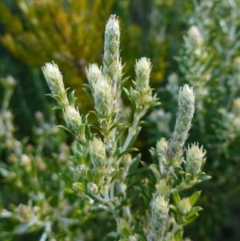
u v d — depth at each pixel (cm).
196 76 26
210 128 28
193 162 18
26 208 24
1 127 30
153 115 29
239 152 27
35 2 30
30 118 38
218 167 29
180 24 40
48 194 26
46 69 17
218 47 28
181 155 18
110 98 17
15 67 41
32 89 40
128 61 32
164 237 18
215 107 28
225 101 29
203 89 26
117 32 17
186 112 17
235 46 29
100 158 17
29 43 32
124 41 32
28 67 40
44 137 31
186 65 26
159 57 33
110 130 17
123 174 19
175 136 17
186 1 31
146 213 20
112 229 29
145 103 19
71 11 31
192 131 28
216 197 30
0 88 39
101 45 33
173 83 29
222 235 38
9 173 26
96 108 17
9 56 44
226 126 26
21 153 29
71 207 25
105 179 19
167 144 19
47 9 30
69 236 25
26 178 28
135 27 34
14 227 25
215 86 27
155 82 34
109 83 17
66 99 17
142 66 18
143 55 36
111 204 19
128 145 19
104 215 28
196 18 28
